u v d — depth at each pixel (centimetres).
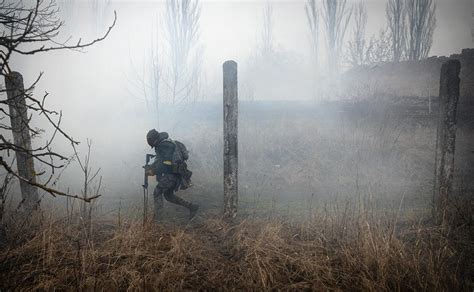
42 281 273
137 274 288
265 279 284
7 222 373
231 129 429
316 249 340
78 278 275
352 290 283
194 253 338
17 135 416
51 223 349
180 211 480
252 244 345
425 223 418
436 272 287
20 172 426
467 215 404
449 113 405
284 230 389
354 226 377
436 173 421
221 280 298
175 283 285
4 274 287
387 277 289
